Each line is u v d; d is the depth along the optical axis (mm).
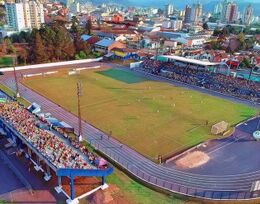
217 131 57281
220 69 106375
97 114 65312
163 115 66188
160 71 106250
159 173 43938
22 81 90562
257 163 47844
